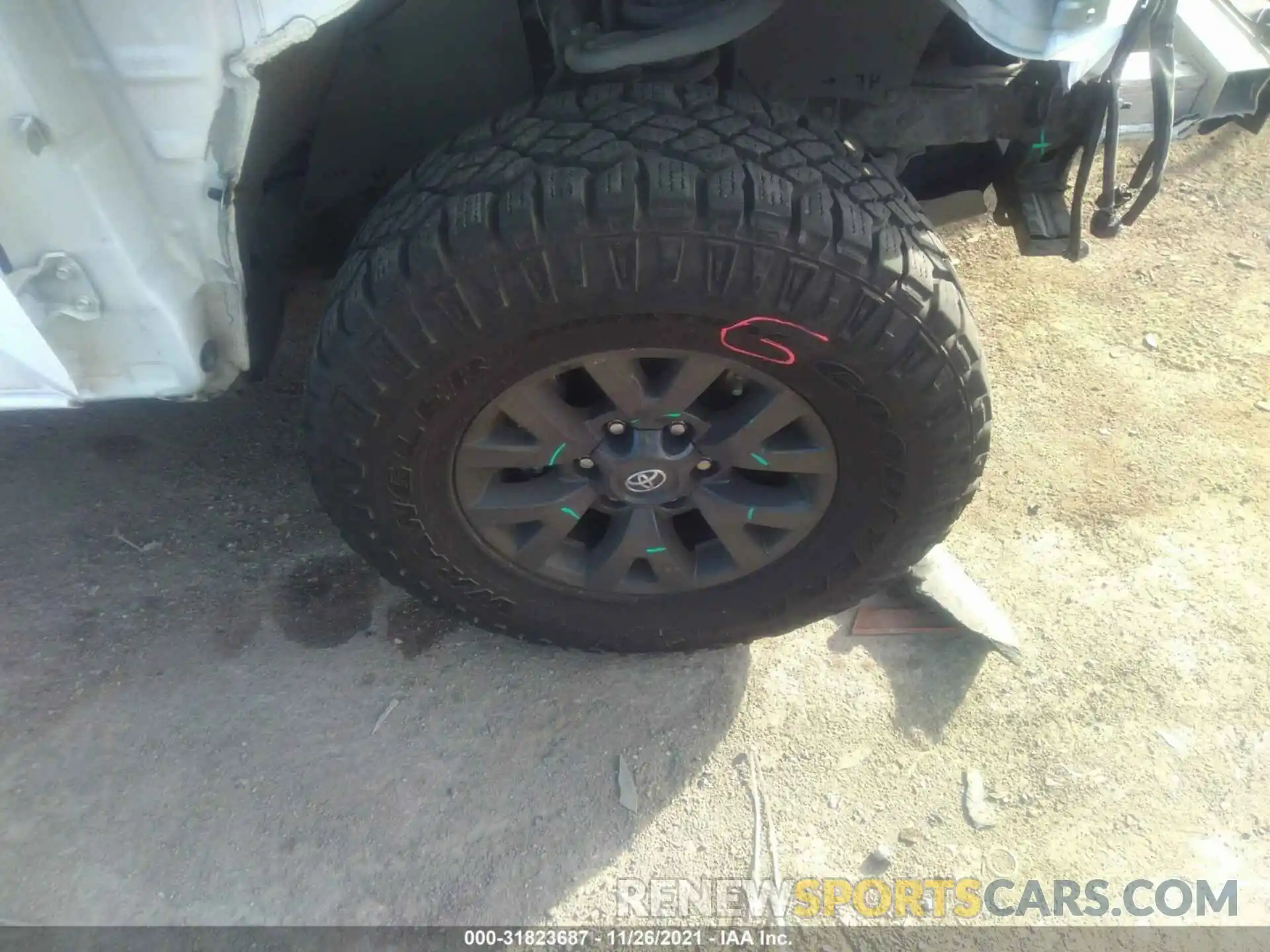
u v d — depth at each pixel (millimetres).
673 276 1624
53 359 1727
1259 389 3051
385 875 2043
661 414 1850
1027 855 2100
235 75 1453
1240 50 1931
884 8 1868
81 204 1517
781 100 2010
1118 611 2520
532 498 1987
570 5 1841
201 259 1711
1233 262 3461
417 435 1821
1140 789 2203
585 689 2352
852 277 1633
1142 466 2846
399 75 2133
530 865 2064
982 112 2025
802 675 2385
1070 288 3361
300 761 2215
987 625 2410
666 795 2176
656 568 2104
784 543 2066
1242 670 2408
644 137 1693
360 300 1684
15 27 1334
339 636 2443
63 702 2312
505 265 1608
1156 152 1747
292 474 2809
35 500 2730
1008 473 2826
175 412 2959
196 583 2549
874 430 1839
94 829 2102
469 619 2270
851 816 2152
